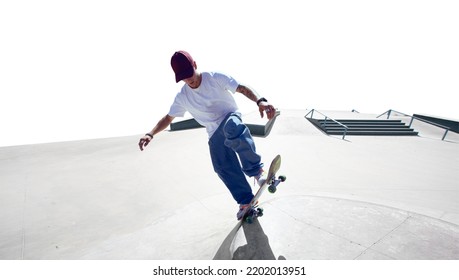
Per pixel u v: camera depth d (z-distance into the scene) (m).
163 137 11.66
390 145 9.30
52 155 9.68
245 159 2.36
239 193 2.77
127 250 3.69
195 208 4.91
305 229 2.79
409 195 5.02
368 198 3.90
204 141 9.91
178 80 2.32
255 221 2.94
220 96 2.53
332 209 3.17
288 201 3.39
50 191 6.31
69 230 4.55
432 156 8.10
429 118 12.94
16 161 8.98
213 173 6.85
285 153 7.92
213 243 3.27
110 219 4.86
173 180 6.57
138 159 8.55
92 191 6.22
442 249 2.47
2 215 5.18
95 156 9.28
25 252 3.92
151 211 5.05
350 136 10.59
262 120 10.86
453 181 5.92
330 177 6.04
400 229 2.77
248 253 2.50
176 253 3.38
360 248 2.49
